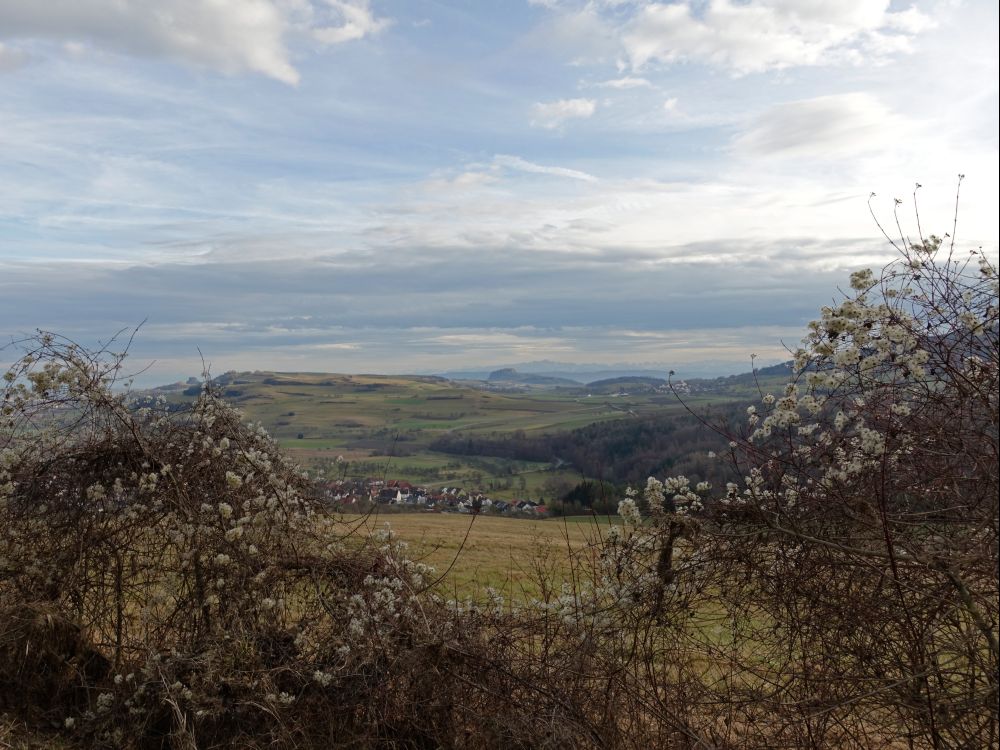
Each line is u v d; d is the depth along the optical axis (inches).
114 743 172.2
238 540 207.6
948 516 150.9
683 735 160.1
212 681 177.9
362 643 184.4
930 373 153.5
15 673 187.3
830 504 159.9
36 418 229.0
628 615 175.8
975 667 140.4
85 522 221.0
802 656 159.6
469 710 172.7
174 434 231.5
